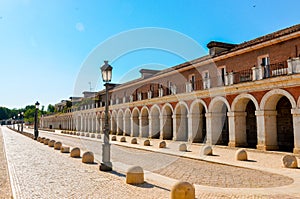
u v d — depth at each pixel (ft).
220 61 82.02
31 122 361.10
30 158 52.03
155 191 25.31
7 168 40.68
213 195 24.06
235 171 36.99
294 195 23.99
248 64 72.28
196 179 31.65
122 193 24.67
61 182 29.76
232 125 68.03
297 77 51.29
